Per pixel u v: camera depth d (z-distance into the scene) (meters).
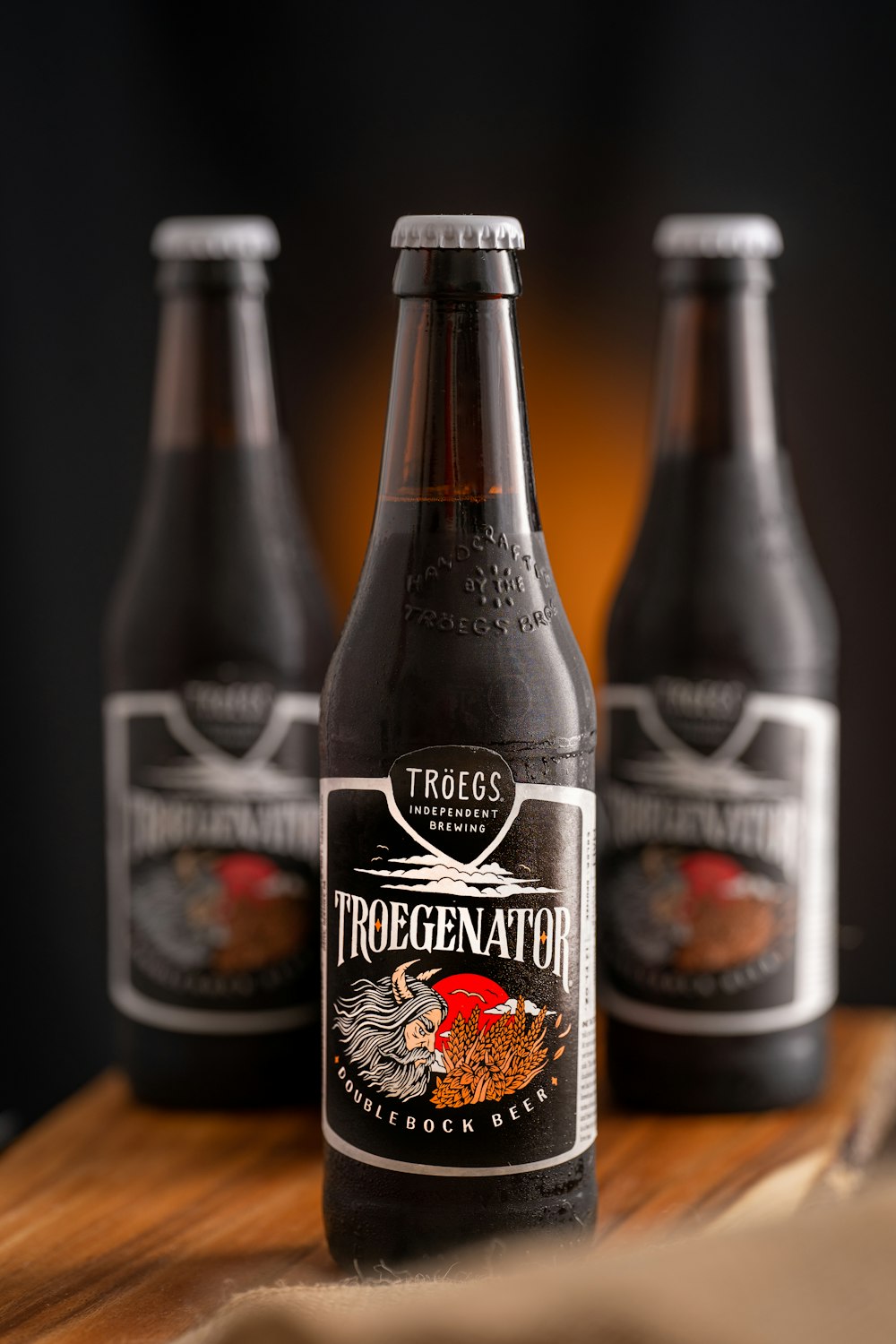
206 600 0.81
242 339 0.81
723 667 0.80
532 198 1.01
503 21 1.00
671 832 0.81
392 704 0.68
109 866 0.84
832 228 1.00
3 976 1.04
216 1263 0.73
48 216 1.01
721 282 0.80
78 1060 1.05
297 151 1.02
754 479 0.80
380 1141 0.69
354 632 0.70
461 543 0.69
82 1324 0.70
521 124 1.00
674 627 0.81
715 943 0.81
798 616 0.81
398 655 0.69
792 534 0.81
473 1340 0.55
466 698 0.68
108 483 1.03
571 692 0.69
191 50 1.01
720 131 1.00
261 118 1.01
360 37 1.00
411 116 1.01
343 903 0.70
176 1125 0.82
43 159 1.01
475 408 0.69
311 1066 0.83
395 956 0.69
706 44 0.99
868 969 1.04
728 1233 0.57
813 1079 0.83
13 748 1.04
